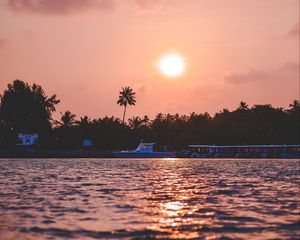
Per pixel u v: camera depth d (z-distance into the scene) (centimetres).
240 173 7700
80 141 19050
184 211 3095
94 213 2977
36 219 2748
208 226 2572
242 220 2748
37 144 17862
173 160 15238
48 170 8281
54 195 3997
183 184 5303
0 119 19475
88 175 6875
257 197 3919
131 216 2881
